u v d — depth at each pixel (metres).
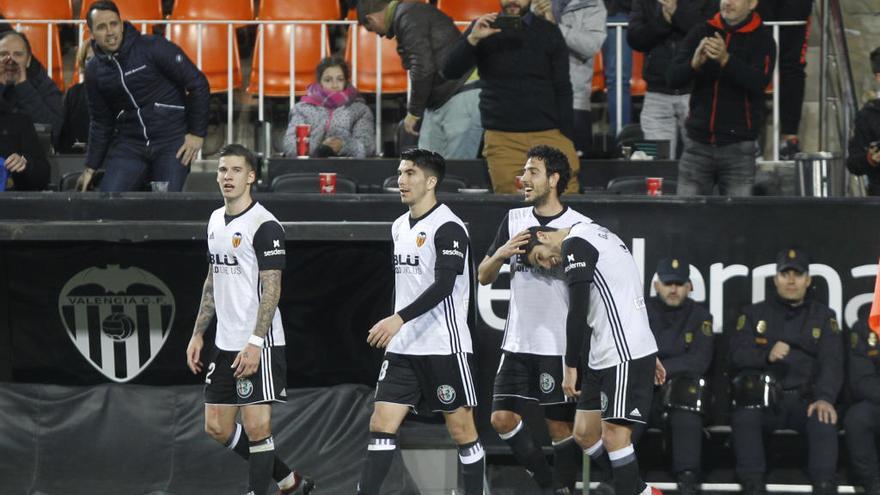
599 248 20.02
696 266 24.98
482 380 24.95
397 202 25.03
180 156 26.94
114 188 26.72
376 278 25.92
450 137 29.94
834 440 23.62
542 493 22.61
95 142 27.31
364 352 26.05
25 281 25.53
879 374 24.02
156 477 23.47
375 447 20.34
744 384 23.69
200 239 23.56
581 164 29.62
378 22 29.23
